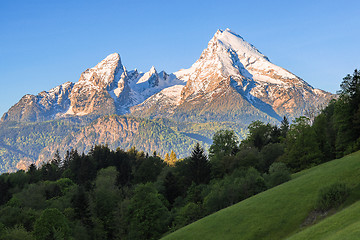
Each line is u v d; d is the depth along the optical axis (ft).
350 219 147.95
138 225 301.02
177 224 290.35
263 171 382.01
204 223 219.00
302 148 336.90
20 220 328.90
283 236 174.09
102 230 335.47
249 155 395.14
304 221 177.27
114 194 394.52
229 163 411.75
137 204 311.06
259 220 192.95
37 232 273.54
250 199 234.79
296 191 208.95
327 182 202.08
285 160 348.79
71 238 284.82
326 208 175.94
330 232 144.77
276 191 225.35
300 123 352.49
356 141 289.12
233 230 194.59
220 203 274.57
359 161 213.46
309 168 312.91
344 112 300.20
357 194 175.42
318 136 350.64
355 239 125.08
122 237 329.72
